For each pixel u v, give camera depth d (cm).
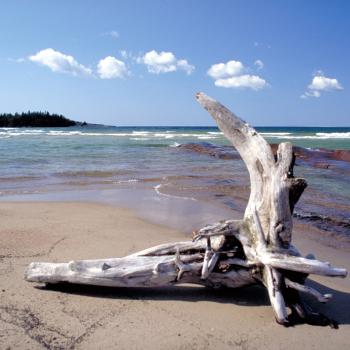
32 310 377
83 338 332
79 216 798
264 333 347
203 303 403
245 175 1473
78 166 1691
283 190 384
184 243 445
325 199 996
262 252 382
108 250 572
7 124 11975
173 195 1059
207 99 457
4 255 534
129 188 1168
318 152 2109
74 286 428
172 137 4878
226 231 411
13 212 811
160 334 341
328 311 395
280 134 6241
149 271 409
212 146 2678
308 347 327
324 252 592
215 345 327
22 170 1523
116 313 377
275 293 366
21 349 313
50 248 574
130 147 2911
